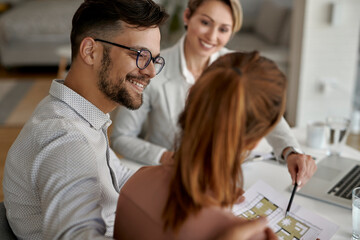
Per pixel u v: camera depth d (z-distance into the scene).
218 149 0.61
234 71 0.62
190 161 0.63
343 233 1.02
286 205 1.11
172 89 1.59
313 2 3.04
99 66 0.93
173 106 1.59
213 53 1.61
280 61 3.60
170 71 1.60
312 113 3.36
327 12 3.06
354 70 3.24
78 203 0.77
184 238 0.65
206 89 0.62
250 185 1.26
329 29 3.11
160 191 0.71
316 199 1.18
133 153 1.50
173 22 3.82
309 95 3.31
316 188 1.23
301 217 1.06
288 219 1.05
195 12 1.54
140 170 0.79
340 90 3.29
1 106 4.01
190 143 0.63
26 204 0.89
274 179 1.31
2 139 3.29
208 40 1.54
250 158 1.42
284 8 3.99
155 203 0.71
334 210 1.12
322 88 3.28
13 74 5.11
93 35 0.91
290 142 1.36
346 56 3.20
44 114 0.92
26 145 0.86
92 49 0.92
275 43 4.04
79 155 0.82
